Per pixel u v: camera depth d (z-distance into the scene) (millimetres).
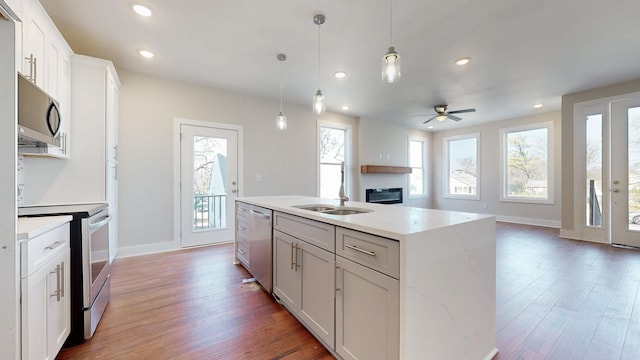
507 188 6480
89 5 2232
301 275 1920
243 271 3068
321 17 2408
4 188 1082
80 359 1590
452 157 7633
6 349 1105
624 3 2191
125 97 3572
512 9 2281
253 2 2213
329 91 4430
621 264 3283
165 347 1712
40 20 2012
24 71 1812
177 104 3953
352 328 1445
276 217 2297
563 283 2713
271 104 4863
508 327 1941
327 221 1608
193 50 3029
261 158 4750
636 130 4004
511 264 3295
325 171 5828
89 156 2699
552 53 3078
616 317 2064
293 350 1690
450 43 2863
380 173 6578
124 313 2121
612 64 3371
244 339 1800
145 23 2508
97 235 1964
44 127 1669
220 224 4336
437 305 1301
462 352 1446
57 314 1534
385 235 1230
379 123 6590
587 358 1607
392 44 2873
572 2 2186
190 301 2336
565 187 4672
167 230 3881
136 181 3654
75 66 2646
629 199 4086
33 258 1291
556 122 5676
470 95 4613
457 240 1409
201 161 4164
